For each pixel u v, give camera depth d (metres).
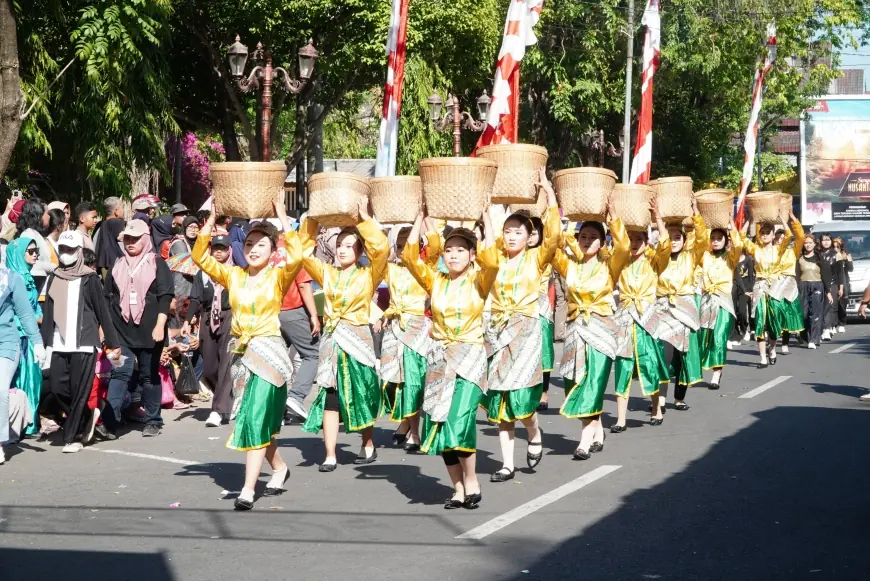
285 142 51.28
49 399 11.00
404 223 9.94
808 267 22.16
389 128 15.27
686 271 13.34
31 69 20.80
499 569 6.57
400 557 6.85
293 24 31.91
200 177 42.59
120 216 14.12
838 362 19.08
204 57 34.00
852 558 6.75
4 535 7.49
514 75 14.59
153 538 7.38
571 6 37.22
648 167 23.17
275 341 8.28
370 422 9.74
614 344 10.18
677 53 37.91
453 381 8.02
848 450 10.36
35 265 12.23
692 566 6.60
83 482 9.30
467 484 8.21
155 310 11.77
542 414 13.33
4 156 16.20
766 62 29.48
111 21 20.45
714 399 14.36
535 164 8.71
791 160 74.00
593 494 8.59
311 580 6.38
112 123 21.16
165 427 12.50
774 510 7.99
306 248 9.41
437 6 31.53
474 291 8.03
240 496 8.21
